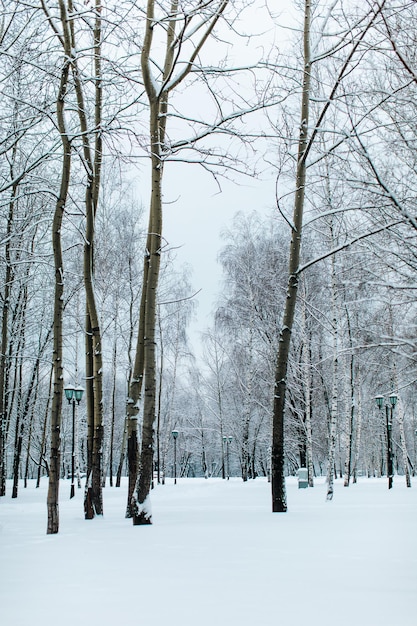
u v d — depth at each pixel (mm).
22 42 12352
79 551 6883
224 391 44625
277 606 4176
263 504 14953
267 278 28688
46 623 3812
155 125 10766
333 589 4699
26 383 33875
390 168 10406
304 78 11945
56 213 10547
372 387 37344
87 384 12945
